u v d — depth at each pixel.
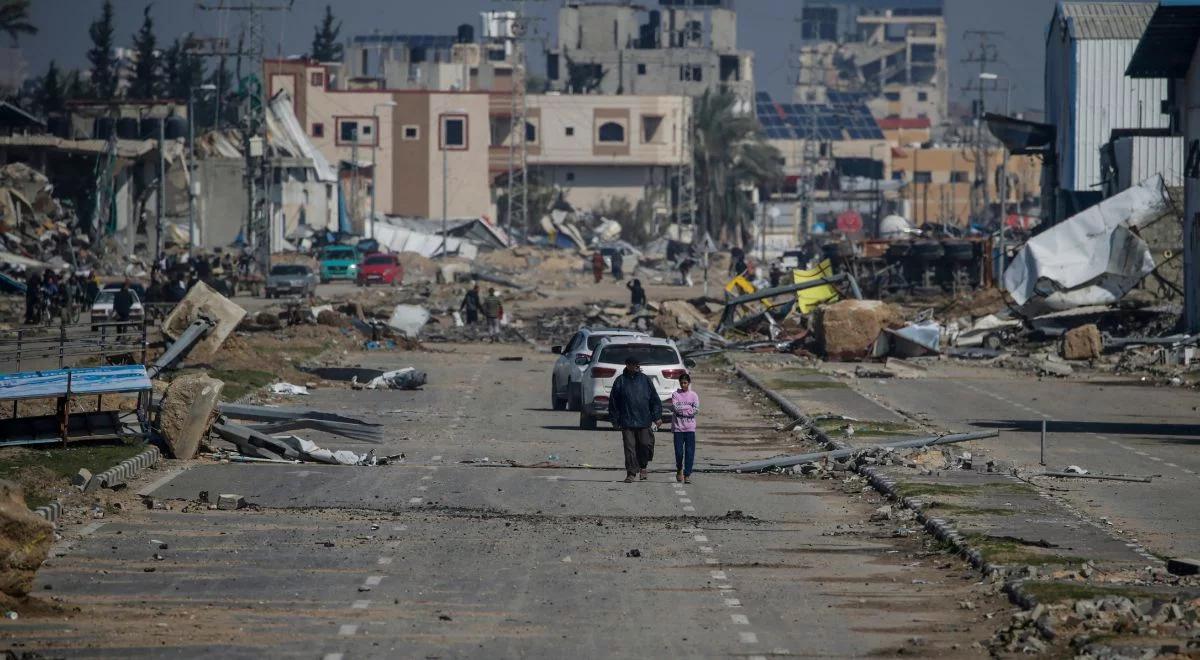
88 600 34.38
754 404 90.00
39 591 35.16
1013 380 106.19
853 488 55.34
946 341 131.12
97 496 48.97
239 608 33.97
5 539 33.06
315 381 95.88
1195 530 45.81
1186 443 70.31
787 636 31.94
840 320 123.06
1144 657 29.22
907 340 122.25
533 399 91.25
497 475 58.06
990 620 33.44
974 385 102.06
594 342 82.44
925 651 30.59
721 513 49.47
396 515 48.00
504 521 47.12
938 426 76.62
